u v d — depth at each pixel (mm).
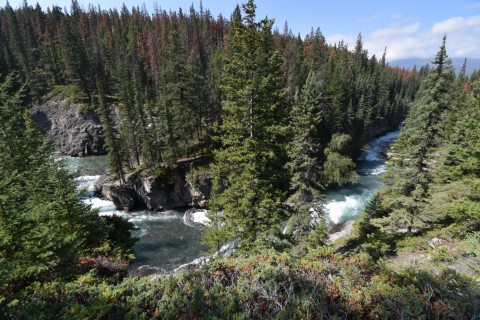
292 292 6410
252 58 14094
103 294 6598
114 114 63906
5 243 10211
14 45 81062
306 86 36656
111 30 91625
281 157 15742
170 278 7172
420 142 18984
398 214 20609
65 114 65562
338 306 6012
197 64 49969
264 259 8023
